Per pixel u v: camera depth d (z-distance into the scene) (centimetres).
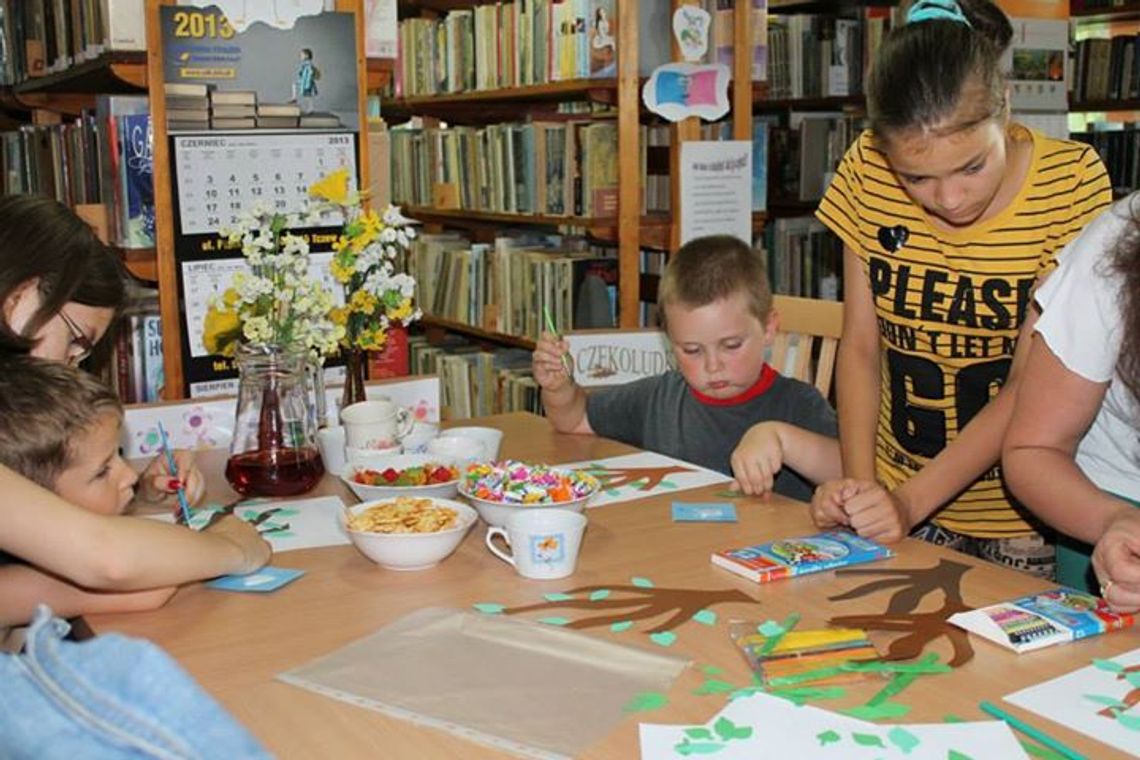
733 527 154
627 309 346
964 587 130
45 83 321
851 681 106
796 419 211
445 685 106
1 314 151
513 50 386
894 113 141
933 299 175
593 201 354
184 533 130
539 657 112
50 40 328
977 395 180
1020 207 164
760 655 110
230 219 232
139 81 231
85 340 164
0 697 53
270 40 232
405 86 471
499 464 170
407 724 99
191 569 127
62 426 131
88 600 126
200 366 233
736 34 334
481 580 135
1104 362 134
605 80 335
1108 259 131
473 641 116
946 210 149
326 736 97
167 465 170
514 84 387
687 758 92
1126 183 491
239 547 136
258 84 232
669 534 151
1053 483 137
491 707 101
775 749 93
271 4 230
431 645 115
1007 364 177
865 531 147
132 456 198
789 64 473
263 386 171
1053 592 127
